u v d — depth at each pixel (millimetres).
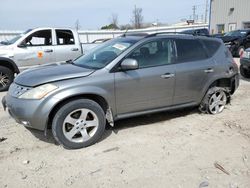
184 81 4871
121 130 4672
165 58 4727
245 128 4742
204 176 3289
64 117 3871
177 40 4914
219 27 33656
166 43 4781
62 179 3277
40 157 3785
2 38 18984
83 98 4035
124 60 4207
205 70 5117
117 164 3582
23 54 8148
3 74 7957
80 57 5129
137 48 4449
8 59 7898
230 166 3502
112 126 4625
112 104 4254
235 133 4523
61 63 5008
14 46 8102
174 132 4586
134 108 4496
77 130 3994
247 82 8727
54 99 3762
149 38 4602
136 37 4797
